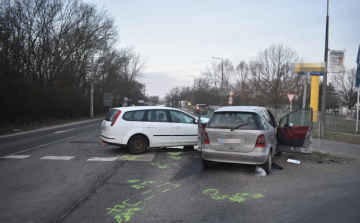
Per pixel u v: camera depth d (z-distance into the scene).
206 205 4.70
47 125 22.17
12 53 21.44
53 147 10.40
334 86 54.16
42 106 26.98
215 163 7.80
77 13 27.20
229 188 5.62
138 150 8.91
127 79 52.81
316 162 8.12
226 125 6.66
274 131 7.50
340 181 6.20
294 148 7.86
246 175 6.59
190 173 6.74
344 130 18.23
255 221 4.07
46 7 23.86
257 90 35.69
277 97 33.53
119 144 8.71
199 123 7.98
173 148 10.14
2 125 20.67
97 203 4.76
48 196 5.09
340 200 4.98
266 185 5.84
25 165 7.46
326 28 15.14
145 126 8.91
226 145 6.56
